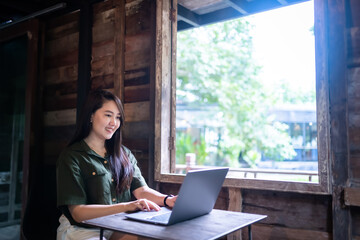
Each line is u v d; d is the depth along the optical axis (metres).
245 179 2.26
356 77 1.98
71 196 1.92
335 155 1.97
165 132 2.71
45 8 3.61
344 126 1.95
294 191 2.07
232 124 10.14
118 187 2.15
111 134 2.16
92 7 3.28
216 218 1.66
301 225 2.11
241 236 2.31
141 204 1.76
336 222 1.93
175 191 2.63
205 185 1.62
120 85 2.98
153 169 2.69
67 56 3.48
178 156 10.04
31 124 3.43
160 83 2.70
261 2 3.38
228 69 10.62
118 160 2.20
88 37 3.22
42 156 3.57
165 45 2.76
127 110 2.95
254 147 10.05
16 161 3.61
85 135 2.18
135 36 2.96
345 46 1.99
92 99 2.16
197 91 10.70
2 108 3.72
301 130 9.05
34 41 3.46
